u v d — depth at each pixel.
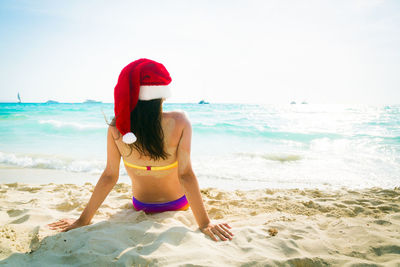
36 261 1.60
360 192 3.95
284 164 6.81
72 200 3.00
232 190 4.52
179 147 2.10
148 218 2.26
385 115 31.28
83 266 1.54
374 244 1.87
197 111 37.50
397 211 2.89
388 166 6.50
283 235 2.04
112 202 3.05
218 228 2.05
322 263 1.64
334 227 2.25
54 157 7.30
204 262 1.57
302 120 22.55
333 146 10.22
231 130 13.97
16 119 18.94
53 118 20.72
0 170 5.84
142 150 2.05
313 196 3.73
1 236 1.81
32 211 2.46
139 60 1.97
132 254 1.62
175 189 2.37
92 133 12.44
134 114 1.94
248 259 1.64
